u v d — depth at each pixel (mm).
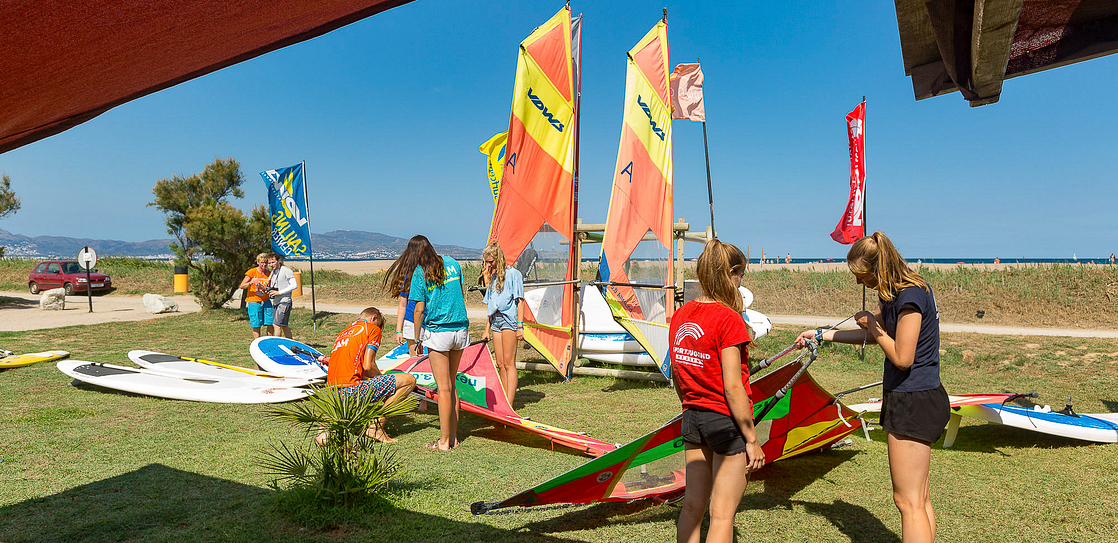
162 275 30172
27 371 8875
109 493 4074
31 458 4844
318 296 25719
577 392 8094
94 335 13906
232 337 13641
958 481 4508
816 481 4527
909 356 2814
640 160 8828
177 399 7008
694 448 2928
